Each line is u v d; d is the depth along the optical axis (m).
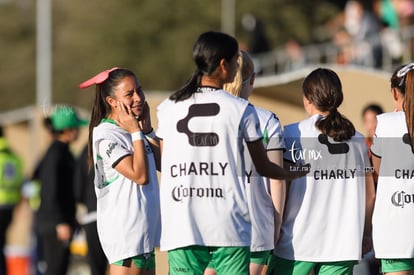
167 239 17.94
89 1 110.50
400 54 45.56
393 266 19.59
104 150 18.81
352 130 19.33
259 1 91.56
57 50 113.06
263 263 19.28
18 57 123.06
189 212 17.70
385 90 30.50
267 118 18.92
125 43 103.81
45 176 31.72
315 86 19.31
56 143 31.95
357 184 19.31
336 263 19.33
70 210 32.00
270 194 19.48
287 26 92.25
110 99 19.25
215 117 17.70
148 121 19.75
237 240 17.62
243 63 19.44
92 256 28.80
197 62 17.84
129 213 18.75
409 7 50.28
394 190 19.33
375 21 47.31
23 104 121.62
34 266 39.72
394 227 19.34
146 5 103.38
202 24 101.12
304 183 19.25
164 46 102.00
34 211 39.69
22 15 125.50
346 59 48.97
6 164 36.28
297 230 19.28
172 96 18.09
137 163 18.53
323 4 93.50
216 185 17.67
